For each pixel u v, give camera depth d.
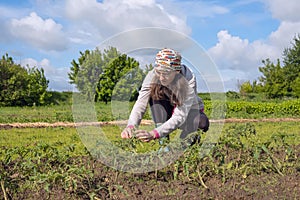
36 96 26.20
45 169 4.62
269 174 4.88
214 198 4.01
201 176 4.64
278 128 11.86
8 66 25.84
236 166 4.94
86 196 4.07
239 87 35.56
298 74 33.88
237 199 3.99
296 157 5.39
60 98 28.25
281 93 31.59
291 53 35.44
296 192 4.16
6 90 25.48
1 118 14.95
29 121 13.91
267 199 3.96
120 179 4.64
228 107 19.59
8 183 4.16
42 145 4.81
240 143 5.14
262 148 4.91
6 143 8.50
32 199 3.99
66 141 8.77
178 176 4.79
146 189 4.34
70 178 4.04
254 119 15.70
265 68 34.88
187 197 4.01
